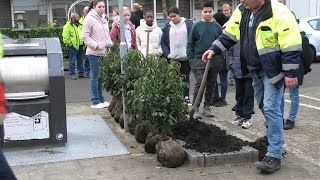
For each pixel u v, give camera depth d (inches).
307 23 625.9
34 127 209.2
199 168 185.9
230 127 258.4
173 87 187.0
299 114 292.2
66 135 215.3
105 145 219.8
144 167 188.2
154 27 319.0
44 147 213.8
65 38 502.6
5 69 201.0
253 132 246.5
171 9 300.0
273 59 174.9
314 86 418.0
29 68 204.5
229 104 329.7
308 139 231.6
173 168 186.4
